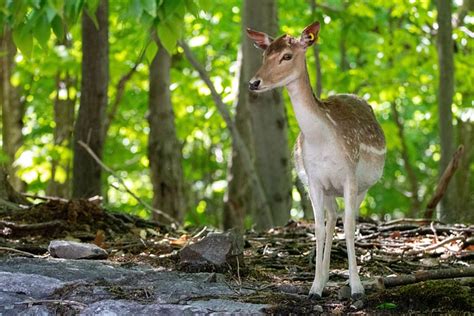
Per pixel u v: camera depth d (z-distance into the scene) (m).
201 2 9.62
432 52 20.52
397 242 10.59
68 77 21.97
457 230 10.90
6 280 7.79
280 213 14.15
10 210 11.34
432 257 9.70
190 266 8.58
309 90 7.32
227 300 7.28
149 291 7.60
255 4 13.68
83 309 7.19
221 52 24.55
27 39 9.77
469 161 24.55
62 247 9.23
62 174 20.77
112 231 11.09
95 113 14.55
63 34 9.79
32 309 7.31
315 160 7.40
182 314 6.92
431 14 20.58
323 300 7.28
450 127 16.02
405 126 30.66
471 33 18.95
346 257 9.57
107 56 14.63
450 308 6.95
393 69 21.52
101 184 14.75
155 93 17.69
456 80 20.77
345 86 21.19
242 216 19.41
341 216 11.82
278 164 14.15
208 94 21.25
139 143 26.72
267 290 7.80
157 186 17.78
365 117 7.98
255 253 9.93
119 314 7.04
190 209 27.27
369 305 7.09
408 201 30.22
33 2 9.30
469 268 7.66
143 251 9.92
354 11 20.09
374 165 7.96
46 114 24.61
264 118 14.07
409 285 7.21
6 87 21.86
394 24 23.23
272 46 7.36
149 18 9.32
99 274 8.30
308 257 9.55
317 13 15.79
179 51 21.36
